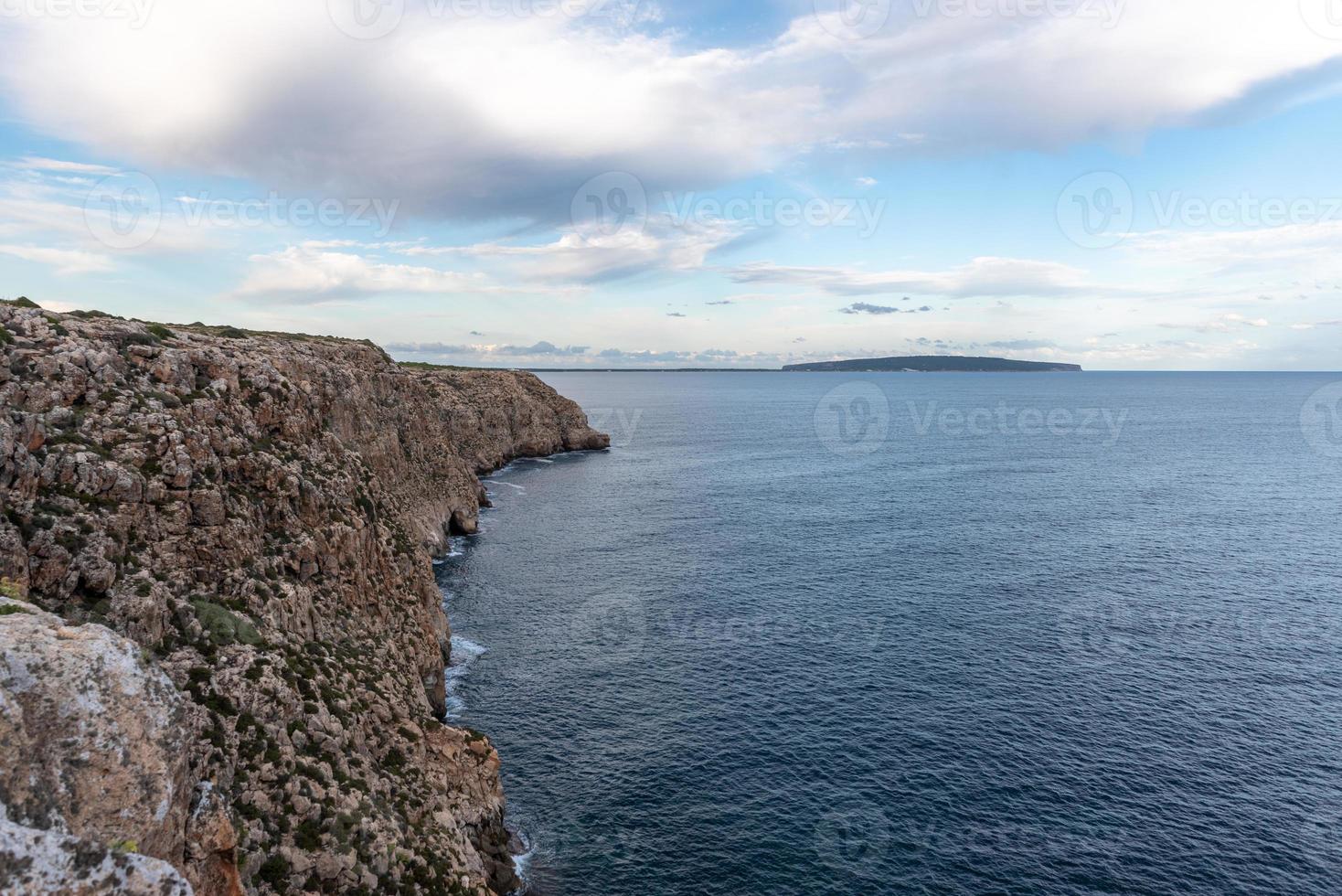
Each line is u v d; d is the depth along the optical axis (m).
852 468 140.88
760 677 48.50
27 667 11.82
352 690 28.81
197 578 25.70
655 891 30.22
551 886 30.48
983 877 30.78
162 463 26.67
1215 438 192.88
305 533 32.84
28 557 20.19
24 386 24.78
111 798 12.04
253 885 18.73
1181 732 41.38
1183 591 65.12
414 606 43.50
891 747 40.09
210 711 21.52
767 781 37.22
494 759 33.69
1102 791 36.25
